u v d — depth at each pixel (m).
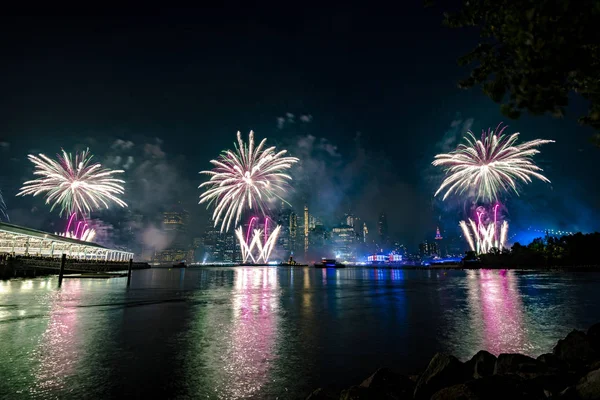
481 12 4.70
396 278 94.12
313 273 141.88
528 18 3.48
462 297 40.38
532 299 37.19
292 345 17.88
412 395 9.58
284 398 11.28
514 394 7.20
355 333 20.70
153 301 35.03
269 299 38.78
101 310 28.36
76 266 78.62
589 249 123.31
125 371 13.61
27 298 35.09
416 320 25.00
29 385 12.08
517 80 4.00
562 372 9.05
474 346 17.55
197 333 20.39
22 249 82.44
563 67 3.72
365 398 8.52
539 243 144.50
